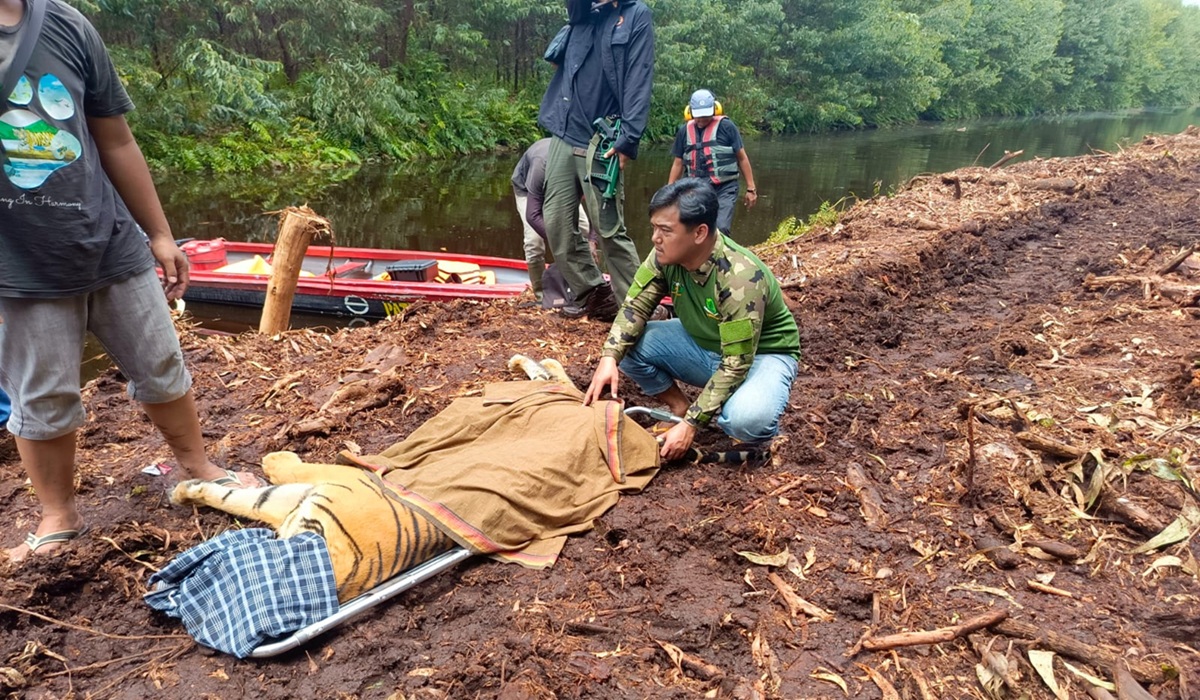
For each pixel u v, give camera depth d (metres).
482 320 5.59
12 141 2.34
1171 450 3.53
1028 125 38.28
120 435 3.78
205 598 2.62
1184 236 7.54
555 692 2.37
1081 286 6.46
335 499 2.76
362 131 19.25
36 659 2.48
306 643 2.53
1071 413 4.06
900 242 7.47
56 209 2.45
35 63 2.37
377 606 2.69
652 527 3.13
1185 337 5.06
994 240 7.93
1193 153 11.95
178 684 2.41
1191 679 2.37
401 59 22.89
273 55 20.61
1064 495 3.36
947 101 41.56
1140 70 62.22
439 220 12.91
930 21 39.78
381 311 7.49
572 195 5.11
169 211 12.99
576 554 3.01
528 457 3.15
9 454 3.56
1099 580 2.86
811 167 20.03
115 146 2.77
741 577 2.93
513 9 23.67
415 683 2.41
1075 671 2.44
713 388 3.36
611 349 3.65
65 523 2.90
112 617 2.68
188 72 17.05
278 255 5.69
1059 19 51.19
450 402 4.17
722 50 27.91
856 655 2.54
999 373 4.73
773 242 9.34
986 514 3.24
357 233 11.85
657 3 25.72
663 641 2.61
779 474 3.52
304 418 3.98
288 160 17.58
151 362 2.87
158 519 3.10
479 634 2.62
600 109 4.86
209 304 7.79
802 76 30.97
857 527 3.17
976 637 2.59
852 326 5.55
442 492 2.95
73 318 2.64
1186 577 2.84
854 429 3.93
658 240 3.21
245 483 3.30
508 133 23.22
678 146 7.56
